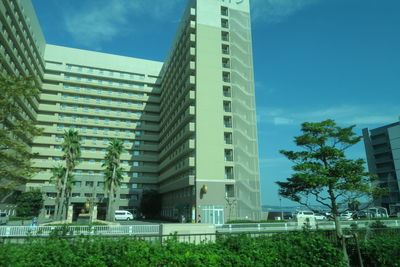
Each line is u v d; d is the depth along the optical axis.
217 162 44.53
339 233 10.32
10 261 5.81
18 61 53.12
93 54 76.75
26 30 56.25
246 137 47.69
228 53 51.09
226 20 53.12
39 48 65.75
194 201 42.75
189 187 45.91
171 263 6.75
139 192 70.75
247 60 52.22
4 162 16.09
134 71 78.94
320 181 13.32
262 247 8.12
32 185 65.25
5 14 46.72
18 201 54.00
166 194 62.09
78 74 74.25
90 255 6.50
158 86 80.50
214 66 48.91
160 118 76.31
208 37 50.00
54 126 70.12
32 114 64.00
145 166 73.69
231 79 49.56
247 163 46.38
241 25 53.53
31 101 62.53
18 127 16.25
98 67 76.12
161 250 7.18
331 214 15.68
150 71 80.62
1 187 16.75
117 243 7.04
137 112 77.31
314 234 9.86
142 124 76.44
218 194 43.03
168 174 58.62
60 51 74.19
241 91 49.88
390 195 73.88
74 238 7.56
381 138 83.69
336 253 8.27
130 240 7.50
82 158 70.81
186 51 52.50
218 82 48.38
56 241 7.12
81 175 68.69
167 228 11.64
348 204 14.53
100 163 71.44
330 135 14.53
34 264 5.94
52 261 6.17
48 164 67.44
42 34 68.38
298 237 8.80
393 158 78.00
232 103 48.47
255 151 47.62
